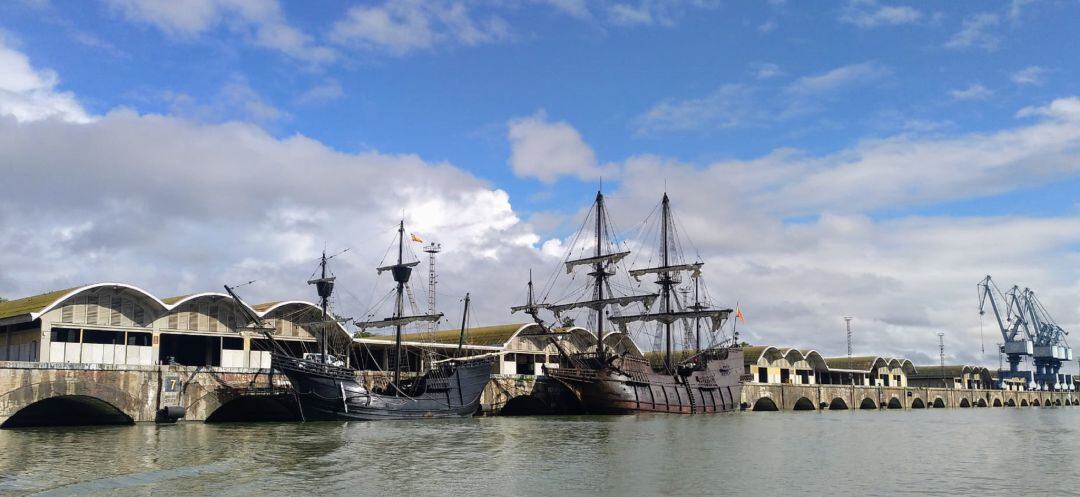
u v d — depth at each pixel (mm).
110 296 82250
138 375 73812
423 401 92625
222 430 69125
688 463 50562
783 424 91875
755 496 39156
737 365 134000
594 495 38906
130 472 43406
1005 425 97188
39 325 78188
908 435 76125
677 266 129375
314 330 97125
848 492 40625
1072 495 40250
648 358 152375
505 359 124000
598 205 127625
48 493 37375
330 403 84500
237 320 91250
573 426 80312
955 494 40312
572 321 125688
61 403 75188
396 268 102625
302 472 44531
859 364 191875
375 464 48062
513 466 48031
